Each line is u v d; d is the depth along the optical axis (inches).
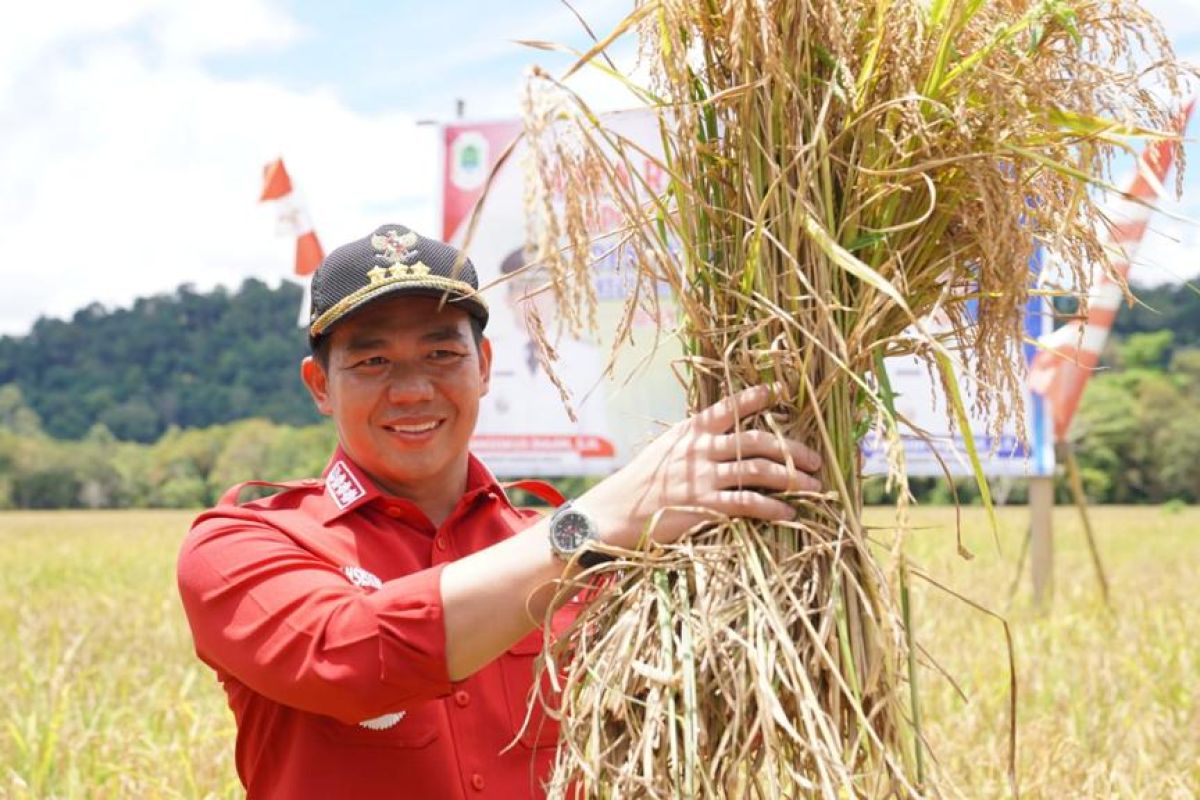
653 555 101.1
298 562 107.1
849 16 103.7
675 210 113.0
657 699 99.7
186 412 5757.9
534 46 99.7
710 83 106.6
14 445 4170.8
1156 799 194.1
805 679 97.6
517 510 129.7
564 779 102.0
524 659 115.0
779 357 103.1
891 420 99.1
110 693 297.9
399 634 98.2
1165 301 4151.1
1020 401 103.0
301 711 109.6
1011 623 379.9
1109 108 102.7
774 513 101.7
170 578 764.0
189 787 210.5
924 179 103.0
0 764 228.1
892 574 101.0
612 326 387.9
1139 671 290.4
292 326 6023.6
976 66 100.6
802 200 101.2
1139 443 2667.3
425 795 109.0
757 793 98.7
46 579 775.7
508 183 432.5
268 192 475.2
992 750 207.8
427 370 114.3
